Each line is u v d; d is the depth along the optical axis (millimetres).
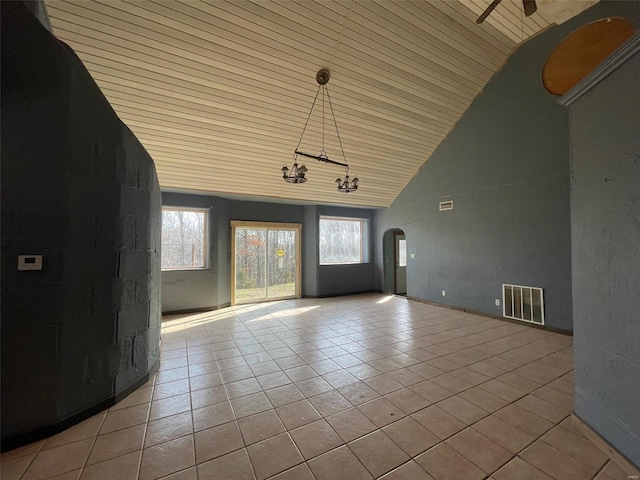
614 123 1524
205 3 2717
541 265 4047
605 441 1602
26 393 1733
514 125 4348
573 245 1881
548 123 3951
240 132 4125
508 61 4383
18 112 1744
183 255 5445
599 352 1665
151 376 2660
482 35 3879
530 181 4164
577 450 1635
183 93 3447
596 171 1663
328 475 1475
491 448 1667
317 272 6816
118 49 2902
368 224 7680
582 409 1816
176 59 3104
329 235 7254
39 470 1519
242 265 6176
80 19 2611
